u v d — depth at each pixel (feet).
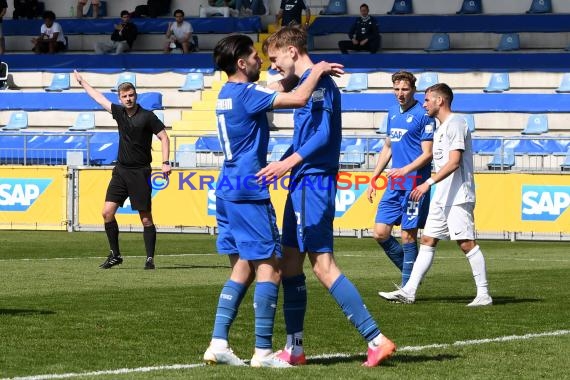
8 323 35.55
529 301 43.78
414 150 45.27
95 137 109.60
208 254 70.08
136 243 80.02
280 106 27.35
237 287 28.55
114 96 128.88
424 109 44.88
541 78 121.70
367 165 92.02
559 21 131.95
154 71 130.41
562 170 86.53
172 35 136.15
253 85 27.61
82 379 25.57
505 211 85.71
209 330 34.27
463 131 42.27
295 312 28.45
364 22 130.52
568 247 79.71
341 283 28.07
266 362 27.76
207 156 96.07
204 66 131.95
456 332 34.78
